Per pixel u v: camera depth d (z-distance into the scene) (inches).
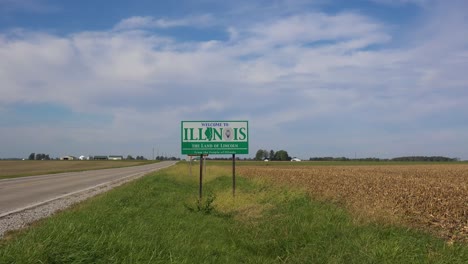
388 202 585.9
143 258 276.4
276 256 356.8
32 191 918.4
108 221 394.6
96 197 730.8
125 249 282.8
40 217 505.4
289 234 394.0
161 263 277.6
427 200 665.0
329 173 1568.7
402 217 463.8
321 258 320.8
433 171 2017.7
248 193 756.0
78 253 246.5
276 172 1662.2
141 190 834.8
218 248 364.8
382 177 1286.9
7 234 386.3
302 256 338.0
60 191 917.8
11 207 614.9
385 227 368.8
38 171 2386.8
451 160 6028.5
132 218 459.8
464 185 948.6
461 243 349.4
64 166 3710.6
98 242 272.5
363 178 1211.2
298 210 497.4
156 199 698.8
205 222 483.2
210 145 726.5
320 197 630.5
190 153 723.4
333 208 490.0
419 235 360.5
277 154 7180.1
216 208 589.6
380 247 301.9
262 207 544.4
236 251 366.9
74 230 294.4
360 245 316.5
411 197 701.3
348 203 544.7
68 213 465.4
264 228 430.3
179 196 782.5
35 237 272.1
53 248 242.5
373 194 725.3
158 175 1451.8
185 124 726.5
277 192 710.5
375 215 414.9
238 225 467.2
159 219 472.1
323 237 366.0
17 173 2032.5
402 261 285.9
